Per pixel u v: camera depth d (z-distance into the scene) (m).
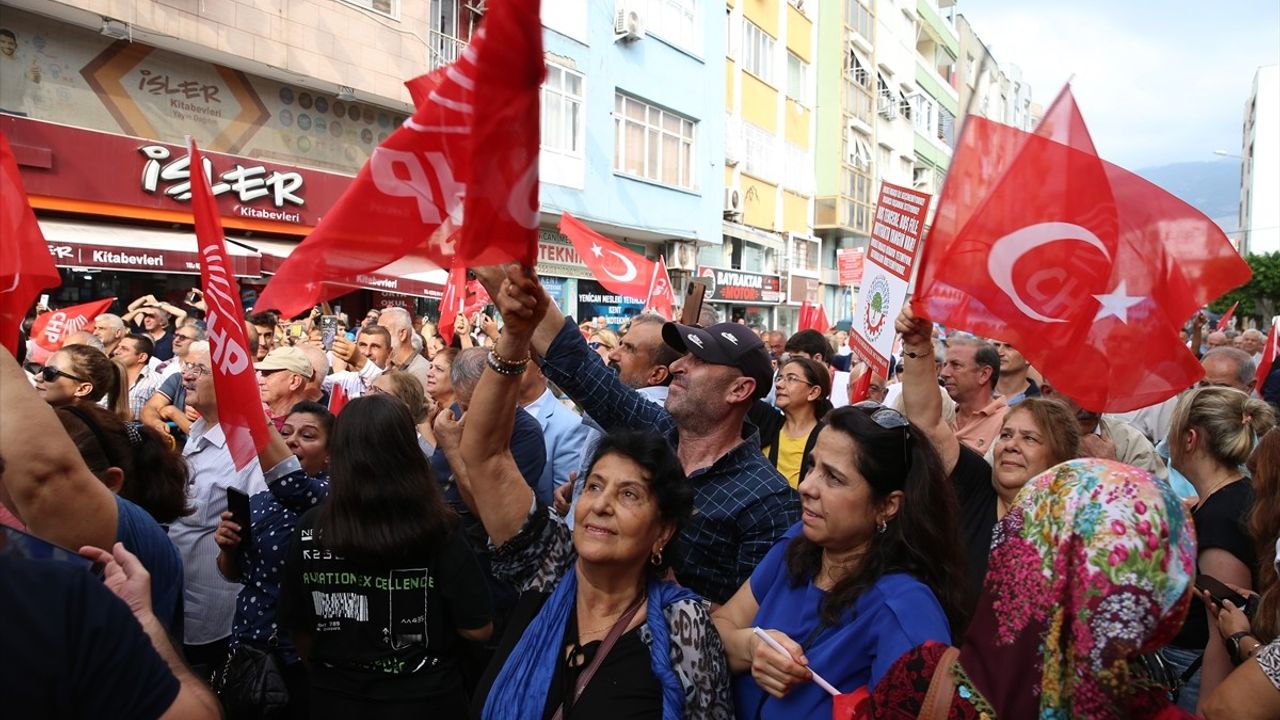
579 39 16.58
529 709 2.09
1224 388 3.29
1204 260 3.08
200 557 3.55
